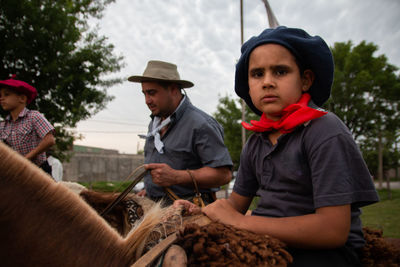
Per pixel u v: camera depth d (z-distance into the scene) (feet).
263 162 3.67
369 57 50.93
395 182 106.63
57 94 19.48
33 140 7.61
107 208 3.96
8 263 2.47
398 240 4.36
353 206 3.17
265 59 3.31
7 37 18.26
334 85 49.14
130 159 75.92
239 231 2.88
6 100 7.34
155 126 7.07
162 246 2.76
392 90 48.44
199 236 2.68
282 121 3.44
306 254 3.08
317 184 3.01
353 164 3.03
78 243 2.70
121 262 2.89
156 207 3.30
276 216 3.38
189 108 6.77
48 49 19.42
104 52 22.04
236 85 4.20
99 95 21.49
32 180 2.53
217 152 6.26
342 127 3.14
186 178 5.74
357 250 3.29
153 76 6.47
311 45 3.33
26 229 2.49
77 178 67.36
